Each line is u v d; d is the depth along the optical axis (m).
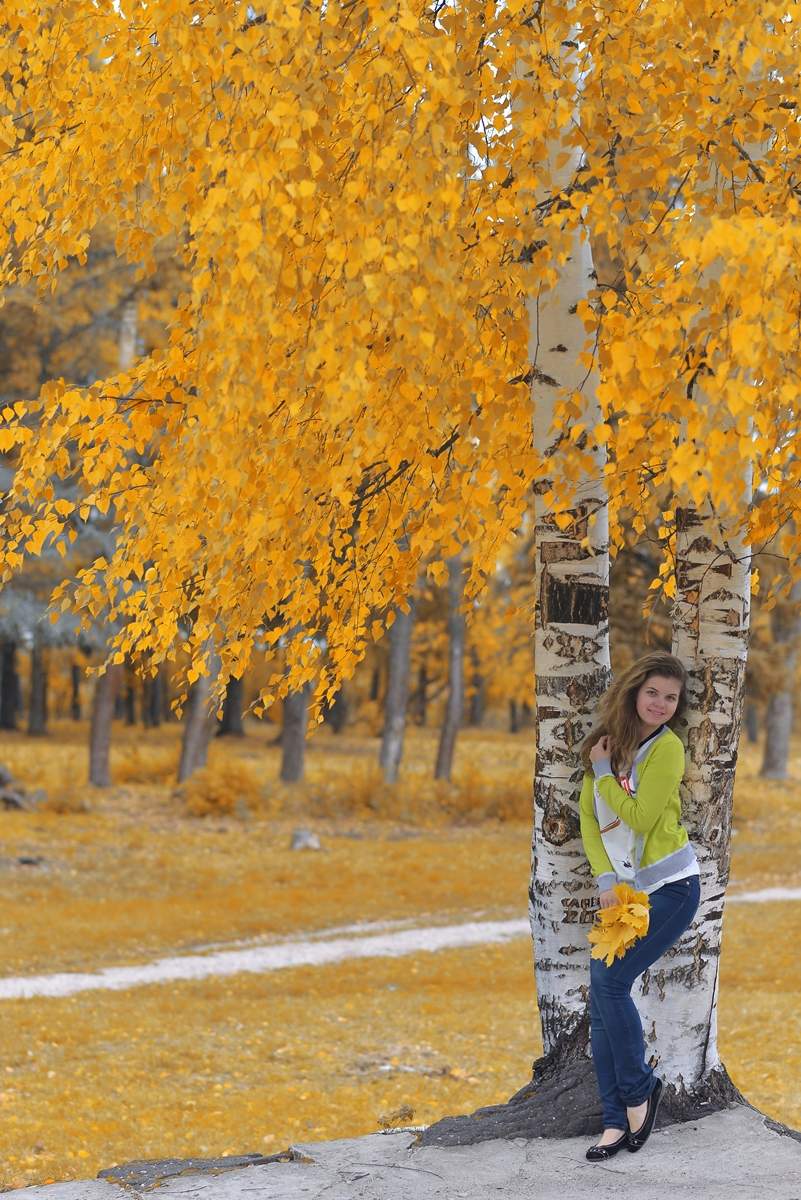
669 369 4.50
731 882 27.20
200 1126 9.97
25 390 28.14
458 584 42.78
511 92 5.23
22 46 6.14
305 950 19.62
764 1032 13.11
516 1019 14.53
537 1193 5.19
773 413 4.75
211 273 5.04
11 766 41.19
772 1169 5.36
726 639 6.13
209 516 6.15
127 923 21.27
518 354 5.92
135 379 6.25
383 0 4.52
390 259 4.48
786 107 5.19
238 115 5.04
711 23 4.78
